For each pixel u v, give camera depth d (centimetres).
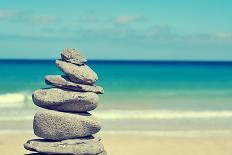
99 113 3788
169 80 7262
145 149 2688
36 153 1862
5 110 3831
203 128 3341
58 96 1816
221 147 2786
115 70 10494
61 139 1817
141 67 13062
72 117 1808
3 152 2547
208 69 11769
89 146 1822
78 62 1850
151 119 3622
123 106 4172
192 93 5425
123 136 3012
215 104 4478
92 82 1850
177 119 3656
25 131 3078
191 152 2648
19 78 6831
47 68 9806
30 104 4162
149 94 5200
